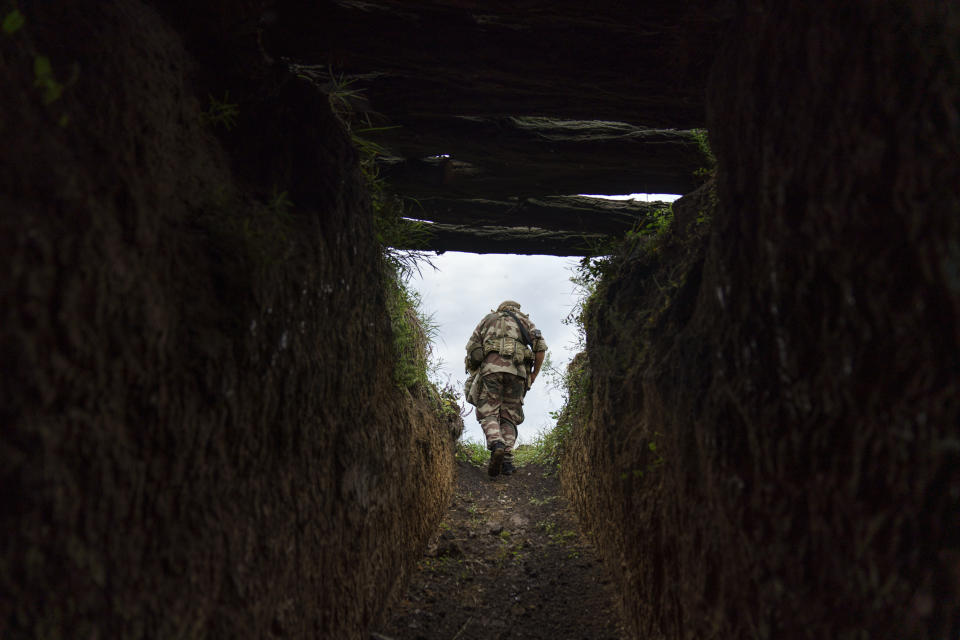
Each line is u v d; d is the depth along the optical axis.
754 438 1.55
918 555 1.09
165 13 1.88
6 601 0.95
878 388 1.17
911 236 1.10
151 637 1.28
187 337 1.49
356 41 2.49
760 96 1.58
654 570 2.56
